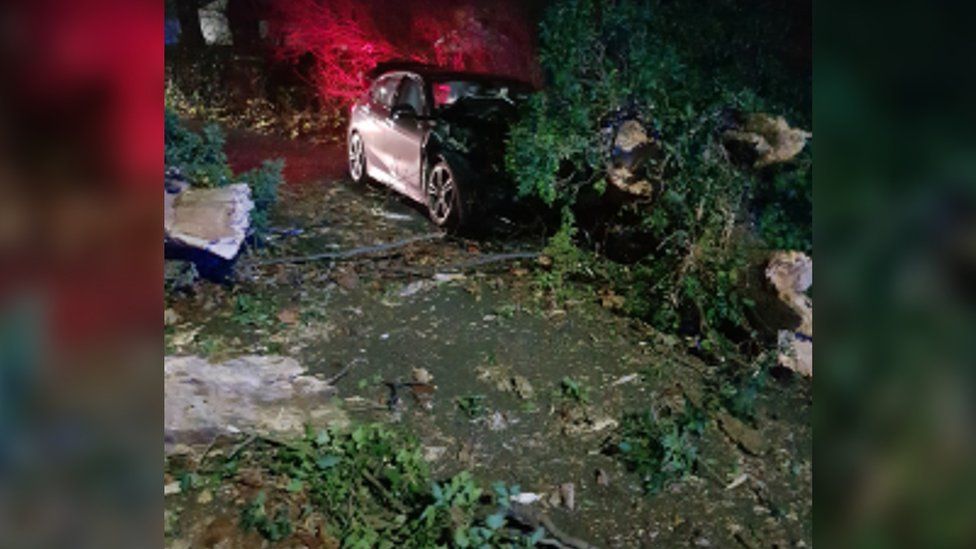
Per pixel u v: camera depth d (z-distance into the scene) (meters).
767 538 3.80
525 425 4.55
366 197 8.73
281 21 13.72
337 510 3.65
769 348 5.27
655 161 6.02
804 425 4.70
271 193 6.99
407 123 8.16
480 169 7.29
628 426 4.57
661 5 6.81
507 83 8.62
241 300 5.59
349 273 6.34
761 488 4.16
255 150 11.19
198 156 6.84
